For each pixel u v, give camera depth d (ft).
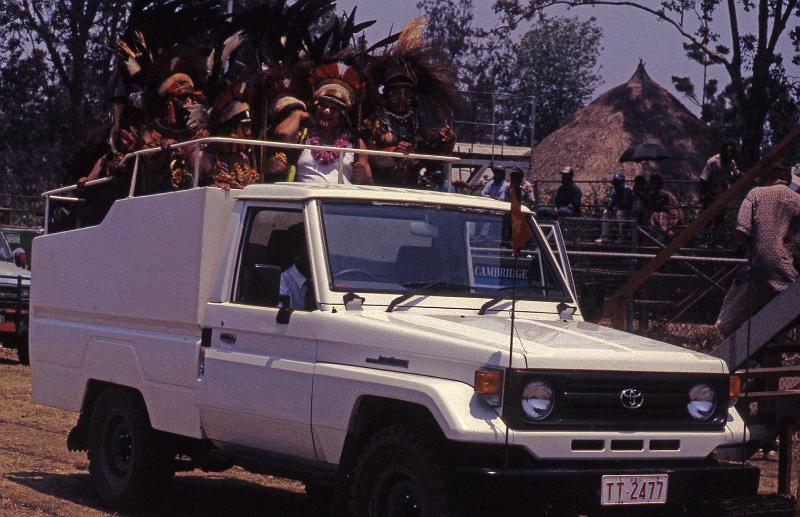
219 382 27.14
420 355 22.93
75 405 32.83
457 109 34.32
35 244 35.09
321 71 32.22
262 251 26.94
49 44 165.37
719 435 23.68
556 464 22.11
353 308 24.93
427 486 21.85
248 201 27.58
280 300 25.94
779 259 33.99
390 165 32.42
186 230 28.50
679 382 23.31
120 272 31.09
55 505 30.94
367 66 33.27
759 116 105.60
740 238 34.45
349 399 23.79
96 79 165.07
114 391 31.35
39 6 164.66
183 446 30.32
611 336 24.75
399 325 23.76
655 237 62.28
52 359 33.86
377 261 25.90
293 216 26.40
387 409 23.52
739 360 32.58
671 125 115.44
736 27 107.04
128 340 30.63
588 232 65.10
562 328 25.03
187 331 28.60
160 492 30.48
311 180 31.35
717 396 23.81
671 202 64.64
